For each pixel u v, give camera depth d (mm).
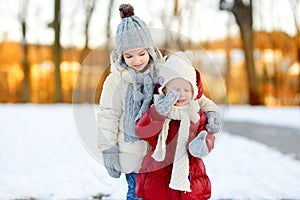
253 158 6855
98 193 4621
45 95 32125
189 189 2740
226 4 23531
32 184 5090
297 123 12609
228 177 5484
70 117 14570
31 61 31297
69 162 6457
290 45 27188
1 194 4637
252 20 23531
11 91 32531
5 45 31609
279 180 5332
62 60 26219
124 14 2986
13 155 7141
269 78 27562
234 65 29000
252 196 4598
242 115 15094
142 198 2887
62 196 4566
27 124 12367
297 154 7324
